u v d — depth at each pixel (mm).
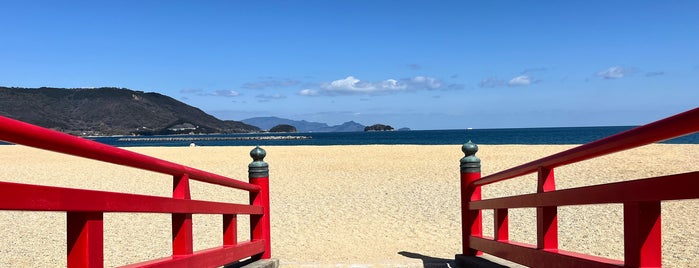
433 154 23969
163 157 25484
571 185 13430
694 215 9086
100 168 19922
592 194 2959
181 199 3529
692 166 16156
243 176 17750
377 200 12289
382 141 93062
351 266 5766
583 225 8844
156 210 3152
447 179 15586
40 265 6555
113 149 2656
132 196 2895
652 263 2535
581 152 3010
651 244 2535
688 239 7348
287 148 30328
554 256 3521
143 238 8336
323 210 11125
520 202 4207
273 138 124500
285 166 20203
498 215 4938
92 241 2551
